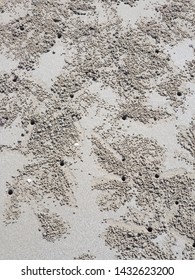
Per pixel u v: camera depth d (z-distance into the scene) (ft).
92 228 2.39
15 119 2.69
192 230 2.41
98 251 2.35
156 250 2.35
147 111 2.74
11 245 2.35
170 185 2.52
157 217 2.43
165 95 2.80
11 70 2.85
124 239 2.37
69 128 2.67
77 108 2.73
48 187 2.50
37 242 2.36
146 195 2.49
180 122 2.72
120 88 2.81
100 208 2.44
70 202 2.46
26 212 2.43
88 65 2.88
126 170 2.55
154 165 2.57
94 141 2.63
